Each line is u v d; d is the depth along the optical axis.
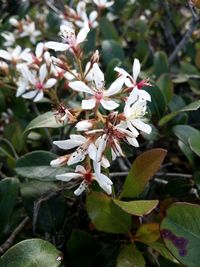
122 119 0.08
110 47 0.14
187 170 0.12
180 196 0.11
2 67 0.13
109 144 0.08
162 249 0.09
